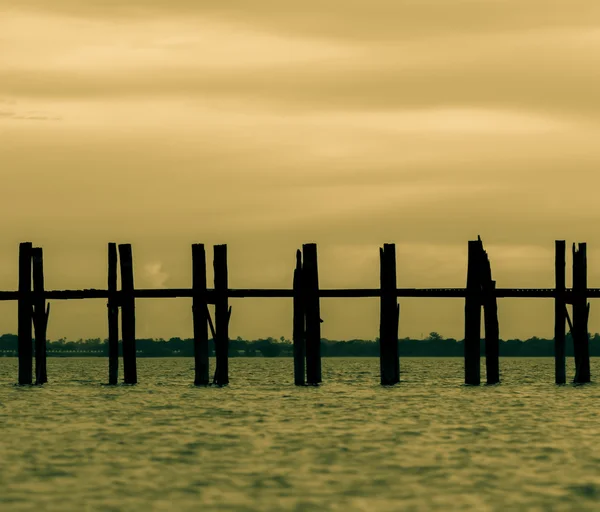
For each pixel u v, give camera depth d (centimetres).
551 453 4984
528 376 13100
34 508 3881
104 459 4822
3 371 16800
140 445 5241
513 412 6669
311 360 8125
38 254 8019
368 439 5428
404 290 7706
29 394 8075
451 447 5166
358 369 17588
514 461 4769
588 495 4091
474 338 7862
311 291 7769
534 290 7856
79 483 4281
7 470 4547
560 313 7888
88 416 6488
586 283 7869
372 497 4041
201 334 7850
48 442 5347
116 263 7812
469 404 7188
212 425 6000
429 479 4362
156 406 7062
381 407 6988
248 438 5469
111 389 8294
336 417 6394
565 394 7869
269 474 4456
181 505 3922
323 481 4319
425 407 6994
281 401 7394
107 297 7900
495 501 3988
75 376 13575
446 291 7775
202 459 4812
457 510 3850
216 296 7744
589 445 5231
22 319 8200
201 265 7688
